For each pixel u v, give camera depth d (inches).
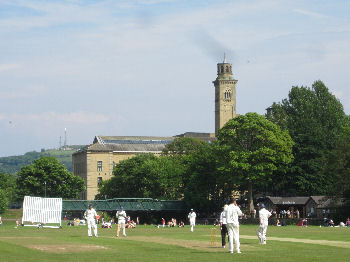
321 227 4419.3
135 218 7701.8
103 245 2015.3
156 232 3415.4
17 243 2064.5
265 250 1861.5
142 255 1647.4
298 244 2110.0
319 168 6387.8
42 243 2087.8
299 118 7342.5
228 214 1788.9
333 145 6712.6
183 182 7765.8
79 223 5472.4
